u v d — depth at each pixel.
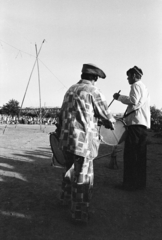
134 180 3.29
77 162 2.24
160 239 2.10
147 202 2.91
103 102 2.27
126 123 3.30
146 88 3.37
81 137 2.18
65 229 2.20
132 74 3.35
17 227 2.20
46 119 33.78
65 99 2.38
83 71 2.38
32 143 8.41
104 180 3.79
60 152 2.69
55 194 3.08
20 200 2.83
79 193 2.26
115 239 2.08
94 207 2.72
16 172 4.13
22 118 32.91
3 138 10.05
